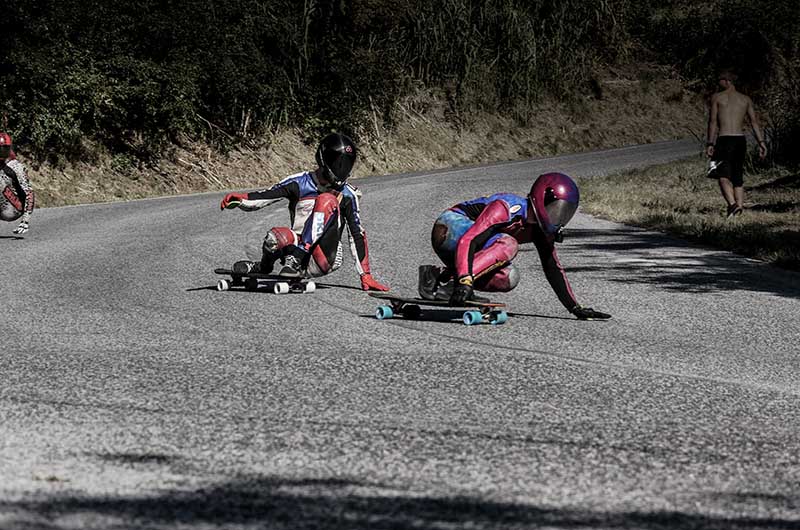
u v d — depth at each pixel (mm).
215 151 58469
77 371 11844
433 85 85938
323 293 19156
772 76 108812
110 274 21453
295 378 11609
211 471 8047
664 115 105625
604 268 23125
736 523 7047
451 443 8977
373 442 8977
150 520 6840
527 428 9539
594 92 102875
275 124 64938
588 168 67188
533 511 7168
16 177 29625
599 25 106062
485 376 11852
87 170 48906
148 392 10820
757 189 42812
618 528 6859
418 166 75062
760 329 15562
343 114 69250
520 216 15914
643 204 39094
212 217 36156
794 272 22469
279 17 67750
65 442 8836
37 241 28406
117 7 52875
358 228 19594
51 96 47281
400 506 7227
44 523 6727
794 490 7836
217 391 10898
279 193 19250
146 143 53219
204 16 57812
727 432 9539
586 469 8258
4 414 9805
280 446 8820
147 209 39969
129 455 8469
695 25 115312
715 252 26172
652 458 8617
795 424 9922
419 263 23953
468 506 7254
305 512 7062
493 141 85812
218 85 58531
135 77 51562
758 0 113250
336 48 71188
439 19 85188
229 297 18406
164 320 15703
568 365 12594
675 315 16844
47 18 48375
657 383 11633
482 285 16234
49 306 17016
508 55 91000
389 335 14625
